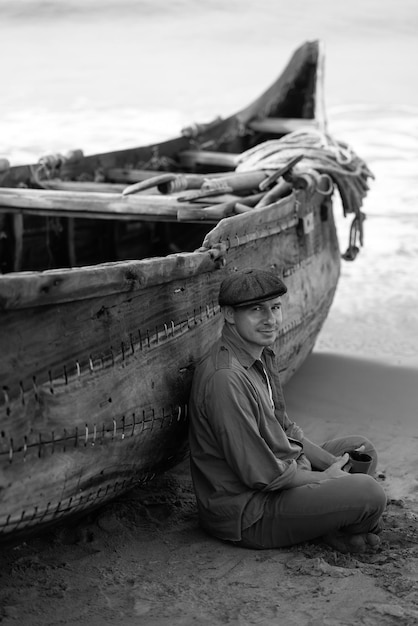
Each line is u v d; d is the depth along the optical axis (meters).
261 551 3.56
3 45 25.09
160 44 25.97
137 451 3.52
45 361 3.00
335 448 4.14
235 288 3.46
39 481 3.03
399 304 7.98
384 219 10.74
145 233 6.76
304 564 3.42
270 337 3.51
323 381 5.82
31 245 5.87
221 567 3.44
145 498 4.09
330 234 5.95
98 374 3.23
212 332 3.98
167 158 7.24
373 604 3.14
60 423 3.07
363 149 14.38
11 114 17.42
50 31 26.88
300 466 3.73
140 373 3.46
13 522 3.00
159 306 3.54
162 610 3.14
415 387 5.72
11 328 2.87
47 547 3.62
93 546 3.62
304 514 3.46
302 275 5.23
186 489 4.21
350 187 5.93
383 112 17.47
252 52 25.44
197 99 19.61
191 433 3.62
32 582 3.33
